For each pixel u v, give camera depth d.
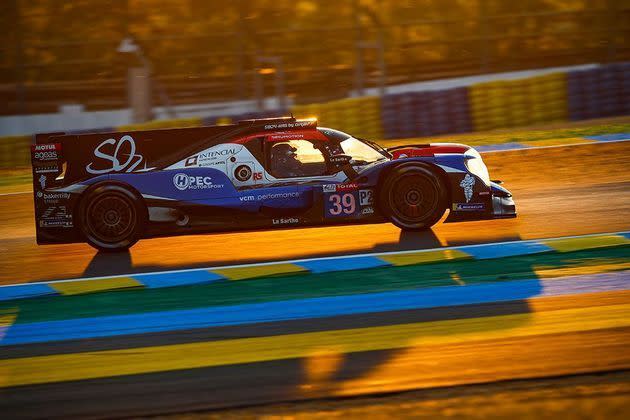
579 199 35.84
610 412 14.87
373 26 83.12
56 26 96.94
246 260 28.61
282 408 16.08
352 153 30.22
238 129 29.97
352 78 92.38
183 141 29.97
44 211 29.31
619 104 70.31
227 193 29.20
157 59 95.56
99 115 79.50
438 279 24.75
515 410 15.22
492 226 31.25
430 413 15.32
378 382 17.14
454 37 102.19
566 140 54.53
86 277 27.42
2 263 30.41
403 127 66.94
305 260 27.94
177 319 22.34
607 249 26.95
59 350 20.34
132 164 29.72
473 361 18.03
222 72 95.94
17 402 17.20
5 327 22.53
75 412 16.53
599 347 18.44
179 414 16.14
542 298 22.31
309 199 29.28
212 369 18.48
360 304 22.77
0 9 96.44
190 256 29.64
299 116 66.12
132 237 29.48
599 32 91.19
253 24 97.50
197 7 98.25
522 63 99.56
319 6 99.62
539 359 17.94
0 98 90.88
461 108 67.38
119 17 97.50
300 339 20.16
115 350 20.11
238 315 22.41
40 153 29.41
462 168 29.52
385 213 29.66
